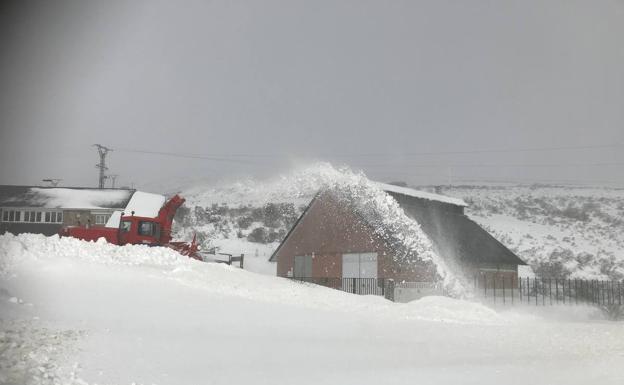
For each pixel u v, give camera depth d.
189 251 28.83
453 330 12.60
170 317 11.44
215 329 10.66
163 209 29.02
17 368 6.89
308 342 9.95
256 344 9.45
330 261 34.84
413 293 29.45
